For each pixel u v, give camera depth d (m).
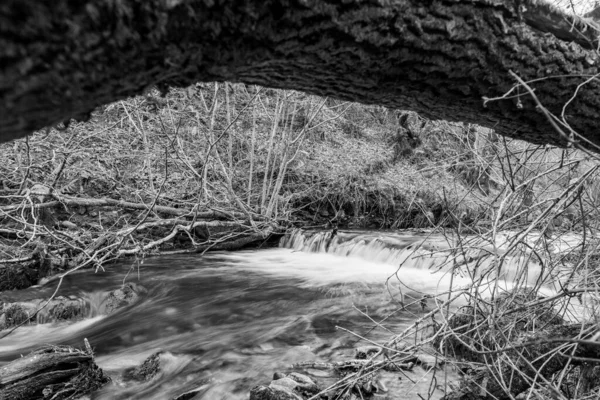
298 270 7.72
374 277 7.09
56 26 0.74
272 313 5.71
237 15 0.93
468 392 2.44
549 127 1.67
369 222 10.53
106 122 9.28
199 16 0.88
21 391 3.17
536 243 2.37
